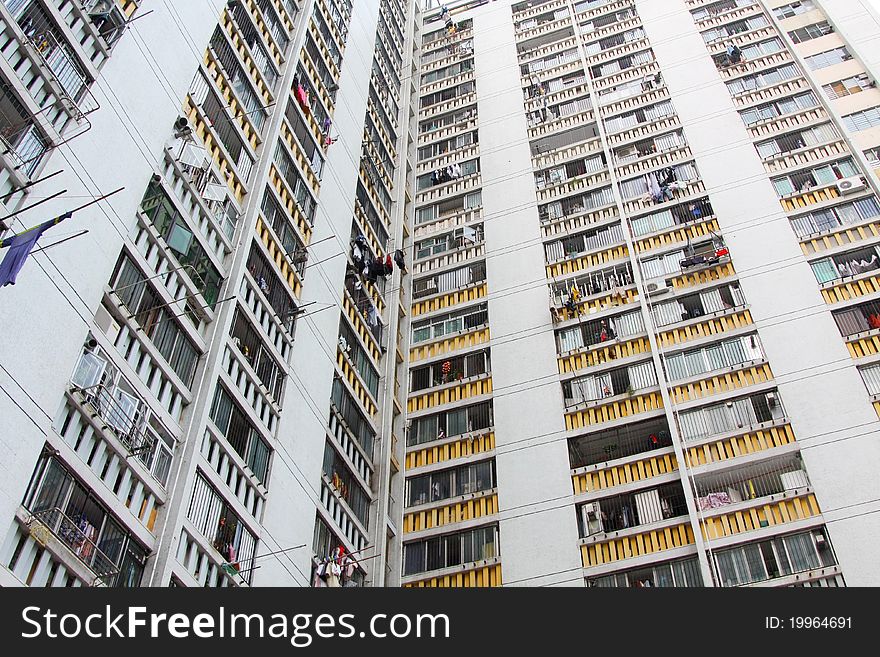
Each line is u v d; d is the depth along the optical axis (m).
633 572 30.41
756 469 31.11
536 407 36.50
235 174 31.98
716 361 34.56
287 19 40.81
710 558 29.31
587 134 48.41
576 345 38.16
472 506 34.62
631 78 49.47
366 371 37.66
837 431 30.55
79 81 24.56
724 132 43.53
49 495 19.80
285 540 27.44
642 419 34.00
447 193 48.97
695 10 51.50
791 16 47.75
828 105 42.00
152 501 23.05
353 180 42.47
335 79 44.41
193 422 25.03
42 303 20.83
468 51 58.50
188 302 27.27
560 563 31.34
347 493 32.88
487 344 40.06
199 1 32.41
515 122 51.22
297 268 34.16
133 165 25.70
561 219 43.66
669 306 37.25
